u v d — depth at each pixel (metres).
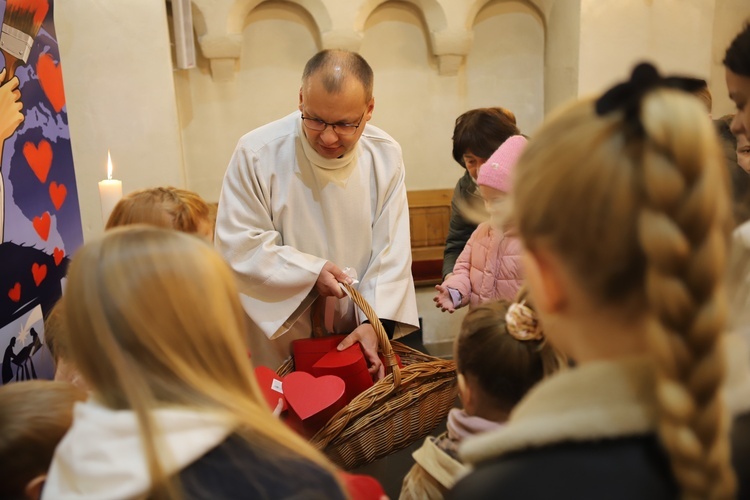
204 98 3.33
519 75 3.58
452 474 0.96
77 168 2.87
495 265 1.82
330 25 3.26
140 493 0.64
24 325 1.50
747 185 1.03
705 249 0.45
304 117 1.81
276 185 1.98
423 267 3.57
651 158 0.46
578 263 0.51
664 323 0.46
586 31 3.12
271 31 3.33
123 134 2.86
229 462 0.69
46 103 1.65
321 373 1.61
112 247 0.73
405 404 1.43
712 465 0.45
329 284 1.86
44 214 1.61
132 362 0.69
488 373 0.92
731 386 0.56
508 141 1.56
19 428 0.83
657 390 0.49
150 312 0.70
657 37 3.17
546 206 0.51
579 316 0.55
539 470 0.52
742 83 0.97
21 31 1.52
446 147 3.63
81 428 0.67
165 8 2.87
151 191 1.52
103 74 2.80
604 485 0.50
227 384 0.75
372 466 1.56
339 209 2.01
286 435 0.75
